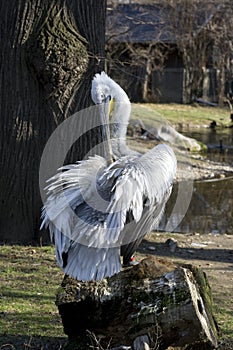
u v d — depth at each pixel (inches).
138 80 1985.7
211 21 2050.9
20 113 526.6
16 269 460.8
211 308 314.2
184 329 284.8
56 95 523.2
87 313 295.4
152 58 2016.5
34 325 353.1
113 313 292.7
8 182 530.3
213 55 2171.5
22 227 533.3
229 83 2126.0
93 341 292.8
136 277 295.4
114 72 1871.3
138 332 287.4
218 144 1398.9
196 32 2042.3
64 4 521.7
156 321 284.7
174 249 549.6
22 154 529.0
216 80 2164.1
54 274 452.4
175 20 2027.6
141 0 2090.3
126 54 1958.7
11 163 529.0
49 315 369.7
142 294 290.2
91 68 529.3
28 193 531.5
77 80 525.7
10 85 526.6
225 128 1702.8
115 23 1857.8
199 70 2126.0
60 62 514.9
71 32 522.6
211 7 2033.7
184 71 2094.0
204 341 285.6
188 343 287.3
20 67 525.0
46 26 519.2
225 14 2047.2
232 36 2052.2
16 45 523.5
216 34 2063.2
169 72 2078.0
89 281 295.9
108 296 293.4
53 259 489.7
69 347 297.3
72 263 274.2
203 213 794.8
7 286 421.4
